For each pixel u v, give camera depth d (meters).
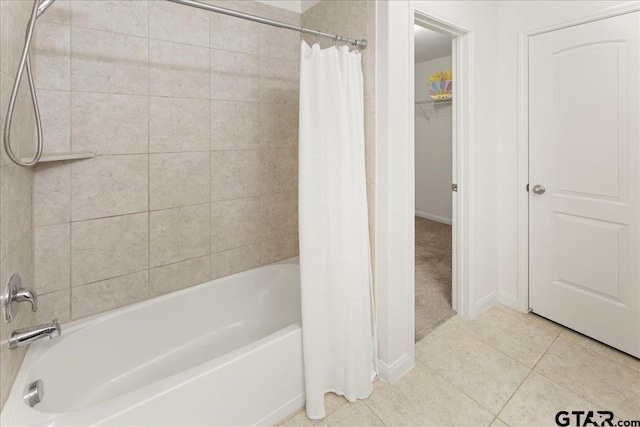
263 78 2.22
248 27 2.12
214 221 2.12
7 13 1.10
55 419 1.07
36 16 1.02
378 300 1.79
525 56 2.22
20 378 1.22
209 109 2.02
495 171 2.45
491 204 2.45
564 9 2.00
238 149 2.17
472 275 2.34
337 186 1.57
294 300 2.27
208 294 2.07
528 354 1.97
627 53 1.77
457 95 2.21
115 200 1.75
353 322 1.61
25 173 1.37
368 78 1.69
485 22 2.23
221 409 1.35
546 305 2.31
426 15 1.81
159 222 1.91
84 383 1.57
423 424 1.51
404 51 1.66
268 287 2.30
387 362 1.77
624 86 1.80
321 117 1.50
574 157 2.05
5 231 1.06
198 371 1.30
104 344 1.67
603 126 1.90
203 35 1.95
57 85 1.54
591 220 2.02
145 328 1.83
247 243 2.28
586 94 1.95
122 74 1.71
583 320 2.11
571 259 2.13
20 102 1.27
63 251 1.62
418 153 5.45
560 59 2.05
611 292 1.96
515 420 1.51
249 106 2.19
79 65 1.59
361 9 1.72
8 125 0.94
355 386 1.65
